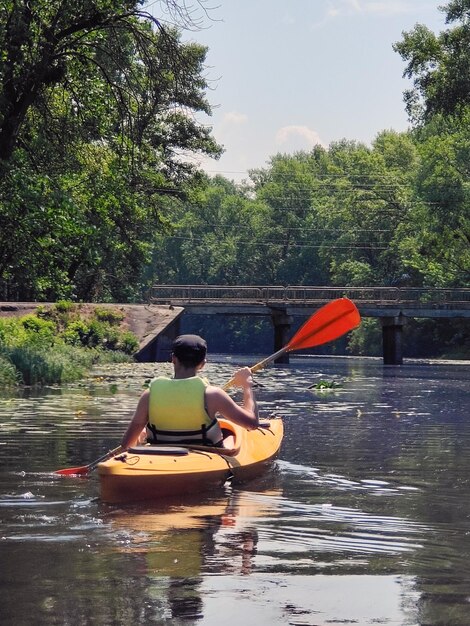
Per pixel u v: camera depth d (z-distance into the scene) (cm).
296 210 9794
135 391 1784
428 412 1423
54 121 2327
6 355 2027
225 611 379
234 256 9831
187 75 2184
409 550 487
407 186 7362
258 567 448
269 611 380
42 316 3259
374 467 796
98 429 1071
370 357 6969
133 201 3716
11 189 2123
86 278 4875
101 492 612
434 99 4425
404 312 4750
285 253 9769
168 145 4534
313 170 10950
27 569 439
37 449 889
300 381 2453
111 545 489
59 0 2103
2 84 2102
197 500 623
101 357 3038
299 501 626
